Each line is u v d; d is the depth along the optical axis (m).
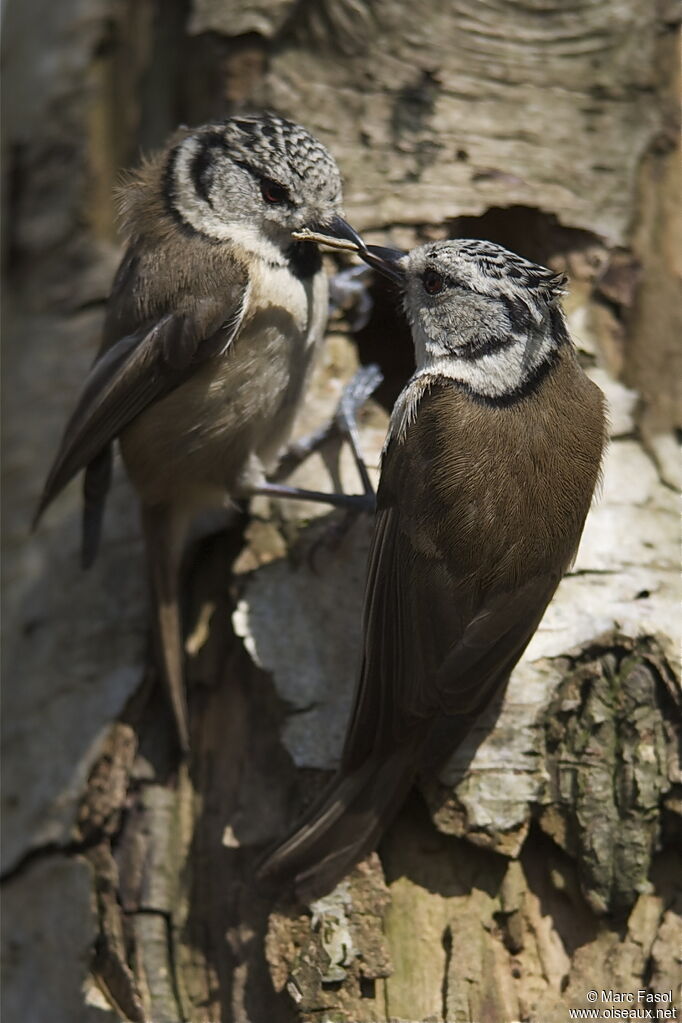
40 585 8.55
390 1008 6.61
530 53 8.68
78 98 9.40
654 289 8.36
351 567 7.63
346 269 8.64
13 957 7.62
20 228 9.55
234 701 7.56
